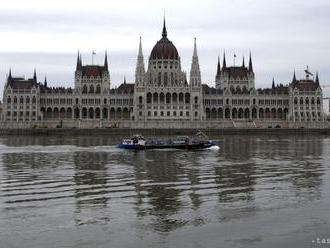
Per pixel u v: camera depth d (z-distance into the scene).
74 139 190.88
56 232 40.34
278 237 39.28
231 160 96.31
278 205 49.41
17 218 44.31
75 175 71.44
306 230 40.97
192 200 51.91
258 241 38.41
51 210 47.25
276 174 72.69
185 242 38.12
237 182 64.19
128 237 39.19
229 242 38.16
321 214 45.75
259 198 52.88
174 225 42.34
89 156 105.62
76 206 48.94
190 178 68.12
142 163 90.06
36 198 52.84
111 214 45.78
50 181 65.06
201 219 44.19
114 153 114.38
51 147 136.12
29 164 87.75
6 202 50.75
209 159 98.50
